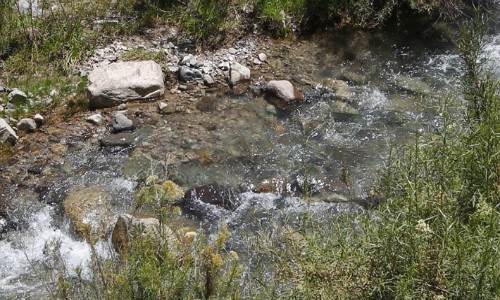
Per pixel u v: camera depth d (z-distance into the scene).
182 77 8.68
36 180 7.18
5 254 6.33
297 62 9.16
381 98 8.51
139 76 8.41
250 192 7.05
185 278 4.11
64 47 8.92
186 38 9.38
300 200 6.91
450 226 4.11
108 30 9.32
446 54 9.38
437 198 4.49
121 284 4.11
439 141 5.32
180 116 8.12
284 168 7.38
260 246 5.38
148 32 9.42
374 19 9.98
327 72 9.00
